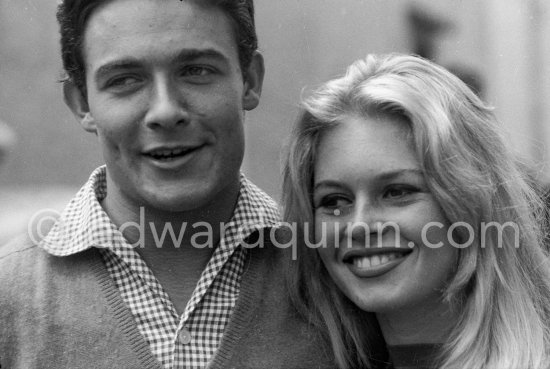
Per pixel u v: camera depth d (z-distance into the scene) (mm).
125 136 2000
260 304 2148
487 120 2156
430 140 1990
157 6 1954
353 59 4008
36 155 4520
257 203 2254
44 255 2141
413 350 2127
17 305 2062
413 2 3990
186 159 2000
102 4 1987
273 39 4039
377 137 2012
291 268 2193
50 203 4223
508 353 2021
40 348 2023
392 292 2033
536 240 2223
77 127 4555
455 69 3893
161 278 2135
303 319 2184
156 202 2023
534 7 3975
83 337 2031
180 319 2086
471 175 2031
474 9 4000
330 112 2055
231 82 2037
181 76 1987
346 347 2238
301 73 4020
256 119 4035
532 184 2451
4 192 4359
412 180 2006
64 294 2076
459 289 2055
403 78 2045
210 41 1987
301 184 2154
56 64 4535
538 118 3920
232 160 2062
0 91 4500
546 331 2105
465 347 2041
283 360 2109
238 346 2078
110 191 2182
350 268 2090
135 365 2008
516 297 2082
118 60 1960
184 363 2057
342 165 2029
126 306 2064
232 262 2166
